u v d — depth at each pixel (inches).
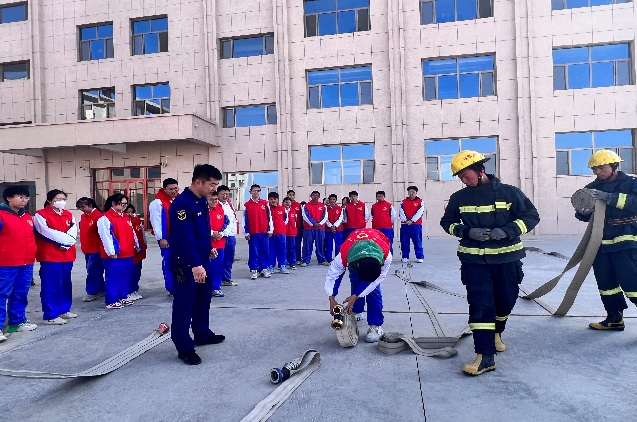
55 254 177.8
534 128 559.8
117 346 142.9
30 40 683.4
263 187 639.1
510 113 570.6
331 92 627.2
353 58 615.2
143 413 92.9
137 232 240.8
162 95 667.4
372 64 609.9
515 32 567.2
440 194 589.0
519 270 118.2
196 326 139.9
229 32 649.6
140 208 664.4
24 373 116.6
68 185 676.1
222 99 649.6
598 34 551.8
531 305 186.2
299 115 625.9
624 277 138.3
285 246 317.1
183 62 653.9
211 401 98.0
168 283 231.8
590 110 551.2
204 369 118.8
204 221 137.9
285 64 623.5
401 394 98.4
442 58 595.5
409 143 596.7
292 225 342.3
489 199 115.6
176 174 654.5
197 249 135.8
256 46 652.1
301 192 622.2
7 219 156.4
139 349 136.0
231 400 98.2
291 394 99.7
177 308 126.6
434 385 103.3
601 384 101.8
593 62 558.3
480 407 90.8
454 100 585.3
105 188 674.8
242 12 646.5
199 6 652.1
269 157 633.0
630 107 541.3
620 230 139.9
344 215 390.0
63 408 96.7
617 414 86.6
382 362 120.3
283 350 133.5
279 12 626.5
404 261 354.0
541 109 562.9
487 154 580.7
